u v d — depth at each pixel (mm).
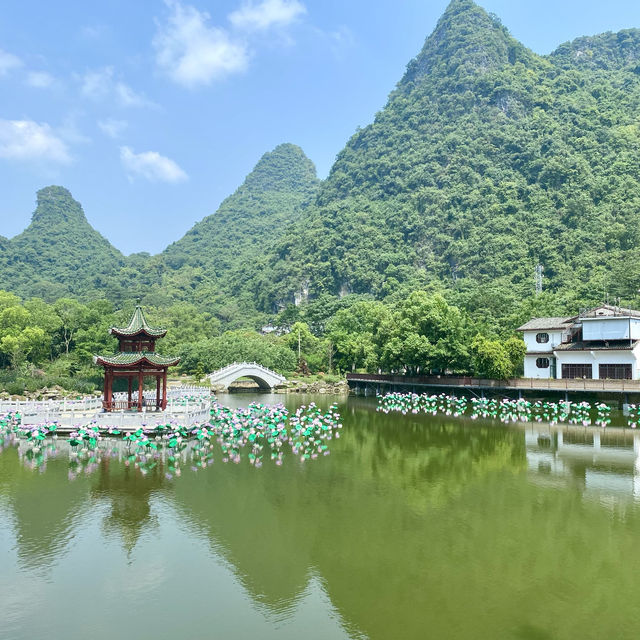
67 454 46094
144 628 19406
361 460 45062
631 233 172625
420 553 25562
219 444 51344
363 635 19062
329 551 25906
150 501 33156
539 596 21672
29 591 21969
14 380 92688
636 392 65500
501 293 153500
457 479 38719
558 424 63312
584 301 132000
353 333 138375
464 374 91500
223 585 22688
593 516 30500
